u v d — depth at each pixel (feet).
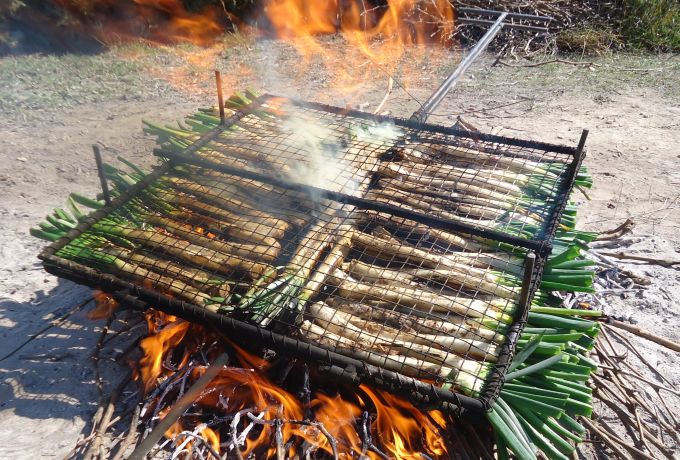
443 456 9.27
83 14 28.25
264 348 9.48
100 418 9.73
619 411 10.32
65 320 12.01
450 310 9.90
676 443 10.27
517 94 25.04
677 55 29.14
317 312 9.95
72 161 18.65
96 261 10.59
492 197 12.62
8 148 19.13
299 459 8.84
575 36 29.50
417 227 11.82
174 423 8.80
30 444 9.42
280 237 11.49
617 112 23.50
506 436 8.39
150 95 23.65
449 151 14.08
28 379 10.62
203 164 12.42
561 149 13.30
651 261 14.78
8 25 27.68
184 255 10.88
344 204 12.07
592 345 10.25
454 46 30.48
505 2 31.12
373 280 10.87
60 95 23.00
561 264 11.09
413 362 9.21
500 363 8.77
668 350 12.42
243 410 9.21
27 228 15.31
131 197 11.84
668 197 18.01
